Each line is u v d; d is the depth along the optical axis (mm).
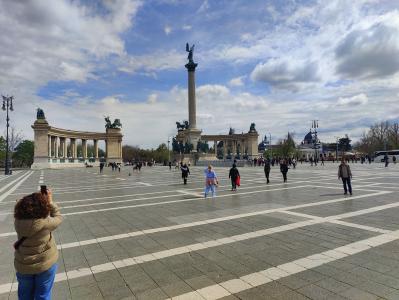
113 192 24469
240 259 8156
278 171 50500
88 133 125438
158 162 161250
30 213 4484
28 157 145500
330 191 21484
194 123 91500
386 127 144375
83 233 11352
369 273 7023
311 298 5965
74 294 6426
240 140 152250
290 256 8289
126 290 6547
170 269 7605
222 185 27891
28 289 4652
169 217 13812
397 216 12719
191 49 89812
